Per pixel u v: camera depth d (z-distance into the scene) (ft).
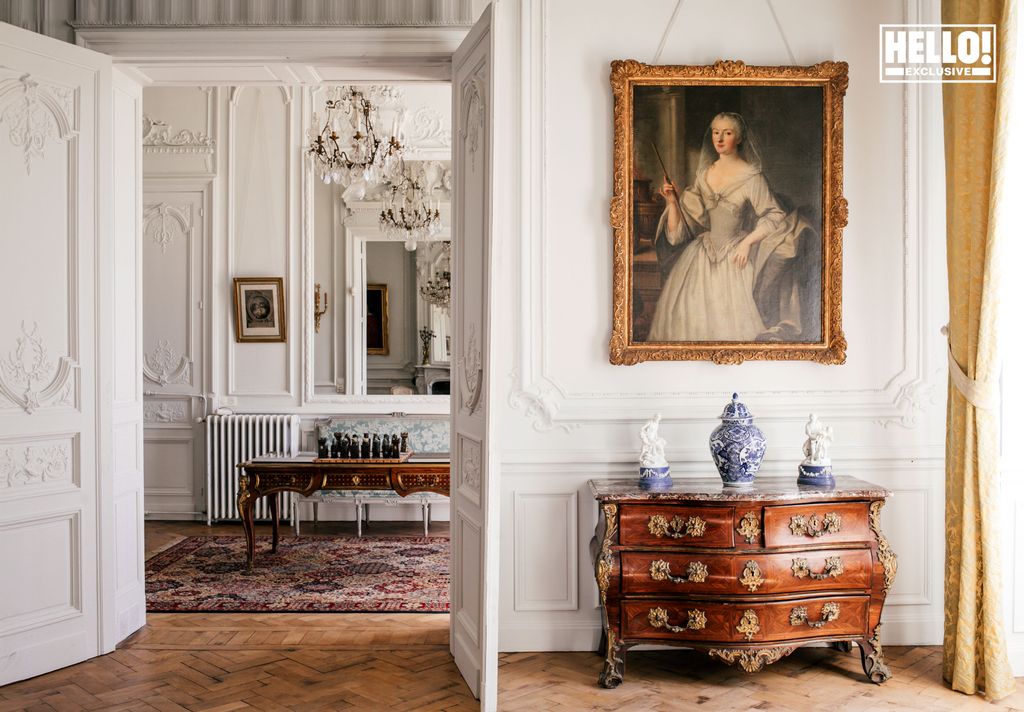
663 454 12.66
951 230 12.32
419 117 23.91
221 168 24.12
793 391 13.65
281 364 24.11
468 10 13.55
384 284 24.36
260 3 13.62
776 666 12.69
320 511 24.18
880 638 12.32
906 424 13.61
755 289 13.65
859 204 13.73
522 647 13.48
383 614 15.38
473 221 12.16
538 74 13.64
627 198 13.56
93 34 13.61
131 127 14.96
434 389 24.34
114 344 14.24
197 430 24.09
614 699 11.43
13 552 12.20
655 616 11.78
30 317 12.50
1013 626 12.69
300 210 24.08
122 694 11.64
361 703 11.32
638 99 13.61
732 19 13.73
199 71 14.51
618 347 13.52
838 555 11.80
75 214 13.05
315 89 24.03
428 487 17.83
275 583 17.48
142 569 14.88
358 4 13.58
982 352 11.75
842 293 13.64
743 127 13.62
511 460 13.48
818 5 13.73
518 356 13.56
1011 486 12.69
